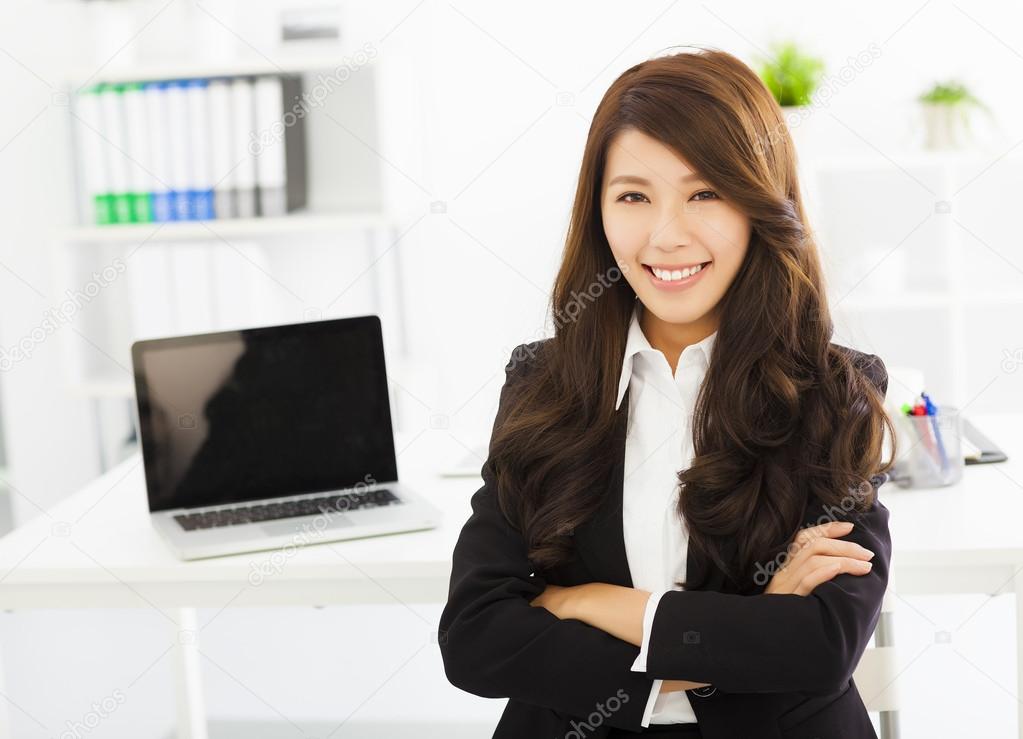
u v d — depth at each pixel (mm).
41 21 3506
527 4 3574
